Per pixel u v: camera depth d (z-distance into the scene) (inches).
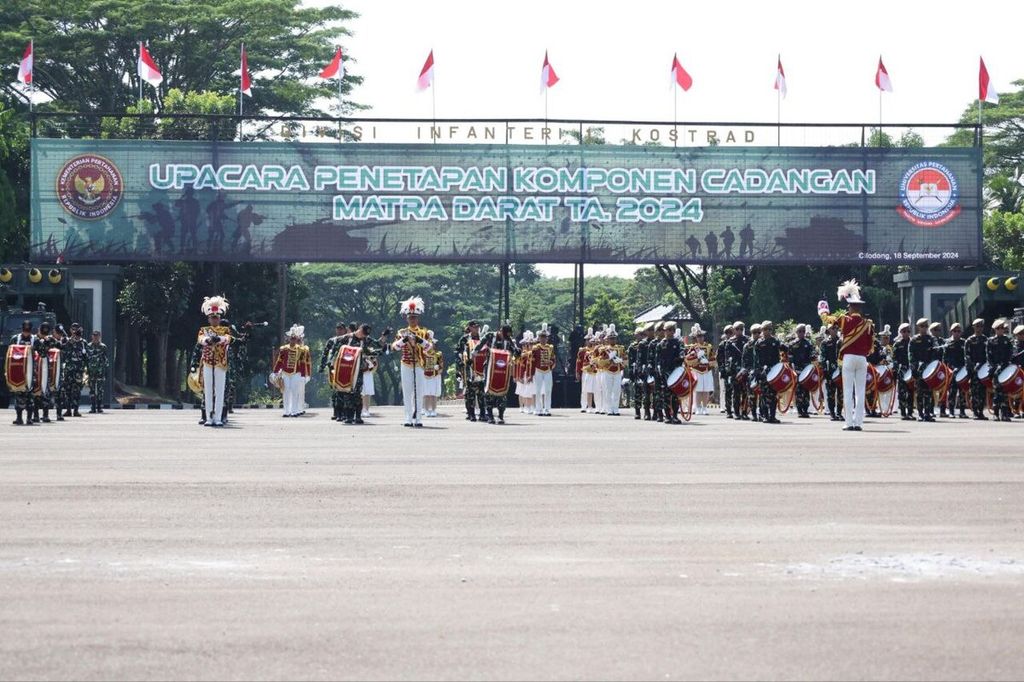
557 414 2010.3
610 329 1994.3
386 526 643.5
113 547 580.1
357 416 1637.6
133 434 1371.8
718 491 789.9
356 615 444.8
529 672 376.8
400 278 5206.7
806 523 653.3
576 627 427.8
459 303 5251.0
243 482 839.7
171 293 3157.0
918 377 1738.4
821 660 389.4
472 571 522.6
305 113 4045.3
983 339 1795.0
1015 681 370.0
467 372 1738.4
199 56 3878.0
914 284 2556.6
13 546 581.9
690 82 2581.2
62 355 1829.5
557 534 617.6
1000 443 1211.2
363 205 2534.5
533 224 2546.8
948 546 581.9
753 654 395.5
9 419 1772.9
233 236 2524.6
